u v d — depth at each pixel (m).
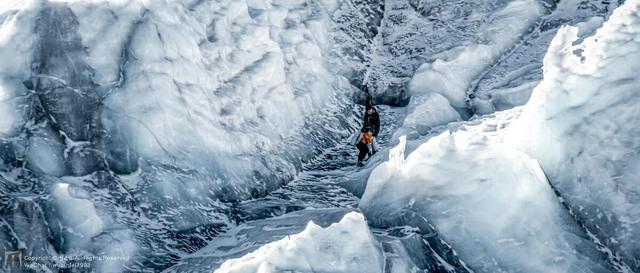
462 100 14.56
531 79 14.22
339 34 16.33
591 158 9.05
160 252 9.11
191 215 9.87
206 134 10.98
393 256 7.96
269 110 12.57
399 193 9.41
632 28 9.62
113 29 10.86
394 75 15.88
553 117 9.48
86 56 10.53
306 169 12.59
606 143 9.05
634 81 9.31
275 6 14.64
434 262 8.35
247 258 7.69
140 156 10.20
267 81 12.77
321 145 13.34
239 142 11.47
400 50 16.77
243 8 13.19
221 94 11.84
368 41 17.03
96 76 10.52
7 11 10.66
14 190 9.16
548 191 8.98
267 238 9.27
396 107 15.18
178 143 10.59
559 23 16.47
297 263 7.48
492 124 11.49
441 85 14.75
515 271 8.30
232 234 9.80
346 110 14.68
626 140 8.98
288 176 11.94
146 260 8.88
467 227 8.67
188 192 10.12
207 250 9.38
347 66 15.68
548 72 9.88
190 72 11.32
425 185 9.25
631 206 8.59
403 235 8.70
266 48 13.17
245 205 10.58
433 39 16.81
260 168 11.42
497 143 9.59
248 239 9.45
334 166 12.80
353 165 12.83
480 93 14.41
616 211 8.63
